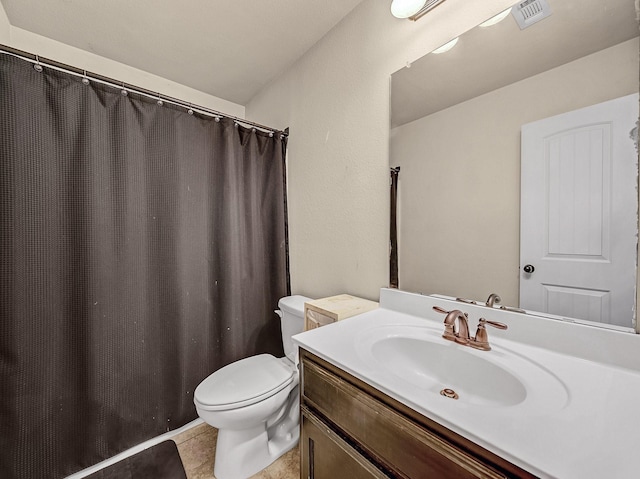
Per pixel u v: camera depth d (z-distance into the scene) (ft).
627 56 2.41
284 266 6.31
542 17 2.86
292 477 4.09
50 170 3.85
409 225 4.04
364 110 4.60
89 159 4.09
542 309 2.86
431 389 2.83
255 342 6.00
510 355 2.64
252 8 4.63
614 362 2.39
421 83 3.85
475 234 3.36
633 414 1.79
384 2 4.28
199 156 5.21
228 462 3.98
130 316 4.46
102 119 4.21
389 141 4.26
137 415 4.56
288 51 5.72
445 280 3.64
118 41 5.35
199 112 5.28
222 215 5.45
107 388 4.27
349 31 4.81
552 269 2.80
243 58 5.92
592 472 1.36
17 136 3.63
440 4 3.61
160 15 4.72
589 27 2.59
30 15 4.66
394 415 2.10
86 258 4.08
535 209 2.91
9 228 3.60
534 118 2.90
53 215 3.88
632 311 2.40
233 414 3.74
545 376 2.29
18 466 3.69
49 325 3.87
